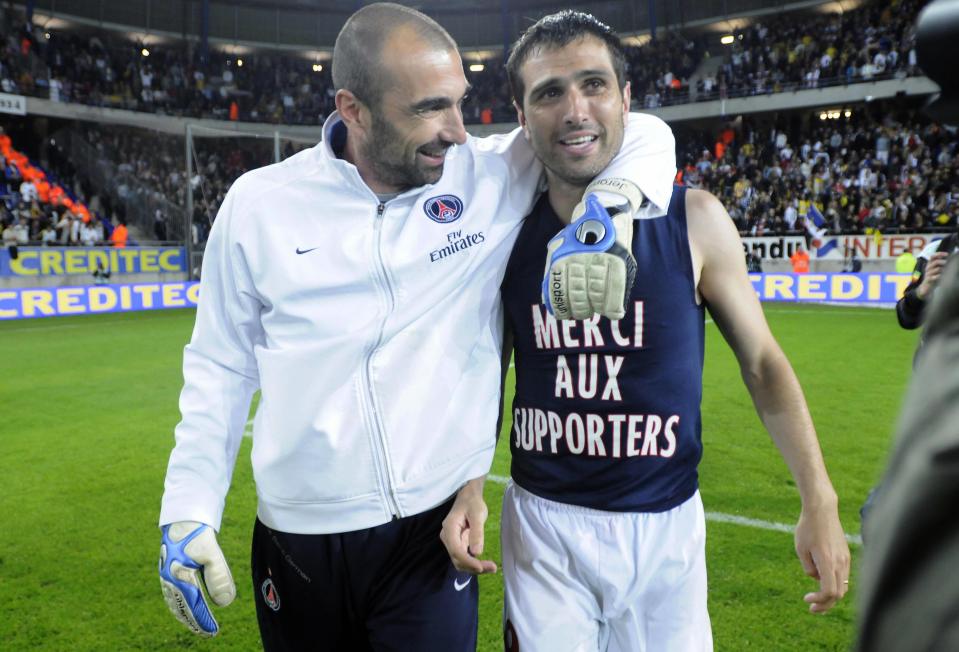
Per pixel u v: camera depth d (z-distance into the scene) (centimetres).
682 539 148
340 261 137
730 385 666
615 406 144
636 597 149
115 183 1969
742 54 2403
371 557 144
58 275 1574
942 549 19
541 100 135
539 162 153
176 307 1541
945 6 23
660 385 142
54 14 2358
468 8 2753
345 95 134
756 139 2253
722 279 140
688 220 141
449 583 148
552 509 151
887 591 21
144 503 399
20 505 396
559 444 149
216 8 2634
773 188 1967
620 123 137
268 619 157
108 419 586
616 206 128
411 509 142
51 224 1681
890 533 21
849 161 1950
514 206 149
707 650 152
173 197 2066
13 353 918
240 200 142
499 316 155
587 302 124
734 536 337
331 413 138
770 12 2455
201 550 138
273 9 2697
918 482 20
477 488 148
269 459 142
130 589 301
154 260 1731
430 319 141
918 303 258
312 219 138
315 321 137
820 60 2175
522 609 153
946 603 19
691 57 2573
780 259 1725
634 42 2750
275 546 149
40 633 268
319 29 2752
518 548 156
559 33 132
